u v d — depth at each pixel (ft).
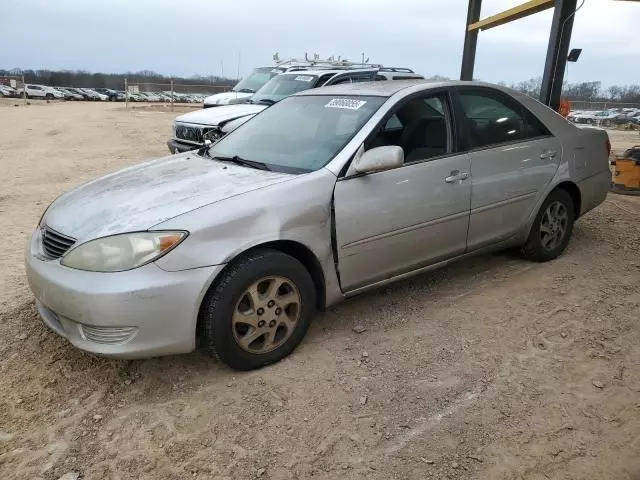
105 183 11.71
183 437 8.71
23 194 25.39
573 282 14.49
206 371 10.44
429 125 12.64
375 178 11.41
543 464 8.15
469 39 32.68
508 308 13.00
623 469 8.07
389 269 12.05
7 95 176.35
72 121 67.56
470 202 13.05
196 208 9.59
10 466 8.14
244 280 9.77
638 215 21.59
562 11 22.88
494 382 10.10
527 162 14.32
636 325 12.24
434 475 7.95
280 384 10.02
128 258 9.05
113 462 8.21
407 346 11.31
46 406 9.48
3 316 12.49
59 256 9.84
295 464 8.16
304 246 10.51
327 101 13.47
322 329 12.01
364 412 9.28
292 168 11.48
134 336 9.11
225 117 28.27
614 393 9.81
